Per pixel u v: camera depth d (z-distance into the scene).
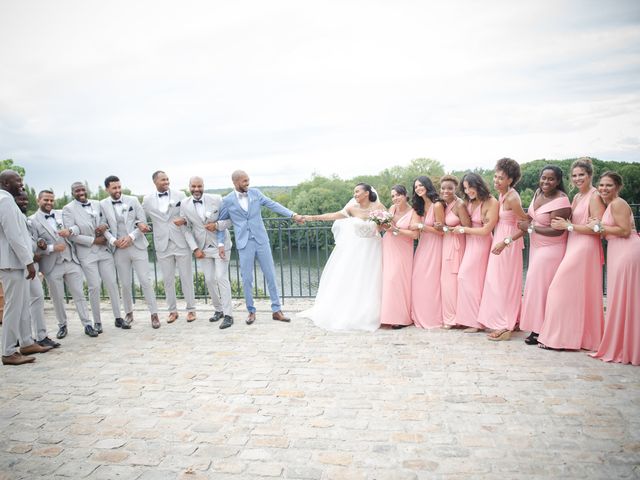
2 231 4.83
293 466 2.76
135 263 6.21
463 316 5.41
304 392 3.89
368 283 5.85
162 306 7.67
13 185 5.05
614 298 4.23
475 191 5.17
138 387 4.18
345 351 4.93
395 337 5.35
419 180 5.59
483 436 3.03
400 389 3.86
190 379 4.32
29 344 5.26
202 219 6.16
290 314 6.67
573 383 3.83
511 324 5.04
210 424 3.38
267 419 3.41
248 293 6.22
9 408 3.82
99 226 6.00
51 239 5.71
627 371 4.05
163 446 3.08
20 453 3.06
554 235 4.75
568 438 2.96
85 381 4.39
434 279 5.67
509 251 5.07
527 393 3.67
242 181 6.08
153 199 6.29
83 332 6.20
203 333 5.89
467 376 4.08
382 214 5.61
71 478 2.73
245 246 6.12
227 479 2.65
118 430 3.35
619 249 4.20
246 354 4.98
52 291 5.84
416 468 2.69
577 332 4.56
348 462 2.78
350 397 3.75
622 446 2.84
